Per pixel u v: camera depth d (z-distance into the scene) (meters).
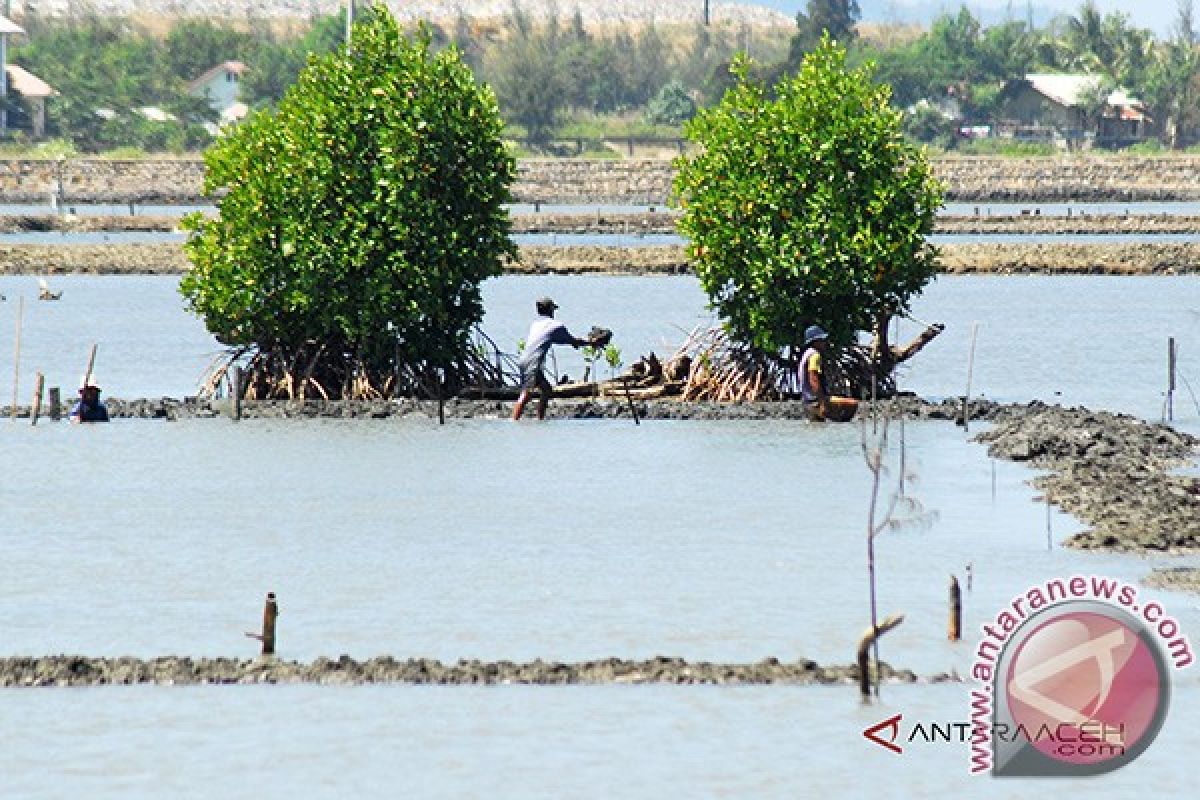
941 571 107.62
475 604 100.81
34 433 157.75
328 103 170.38
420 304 169.50
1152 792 75.19
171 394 187.12
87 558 111.44
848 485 133.88
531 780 75.56
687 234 170.50
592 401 173.38
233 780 75.50
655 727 81.38
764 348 169.50
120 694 85.50
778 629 95.88
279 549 113.88
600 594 102.75
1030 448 145.00
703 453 147.50
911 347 172.75
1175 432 155.88
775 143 167.25
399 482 135.50
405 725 81.50
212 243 169.88
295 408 168.50
